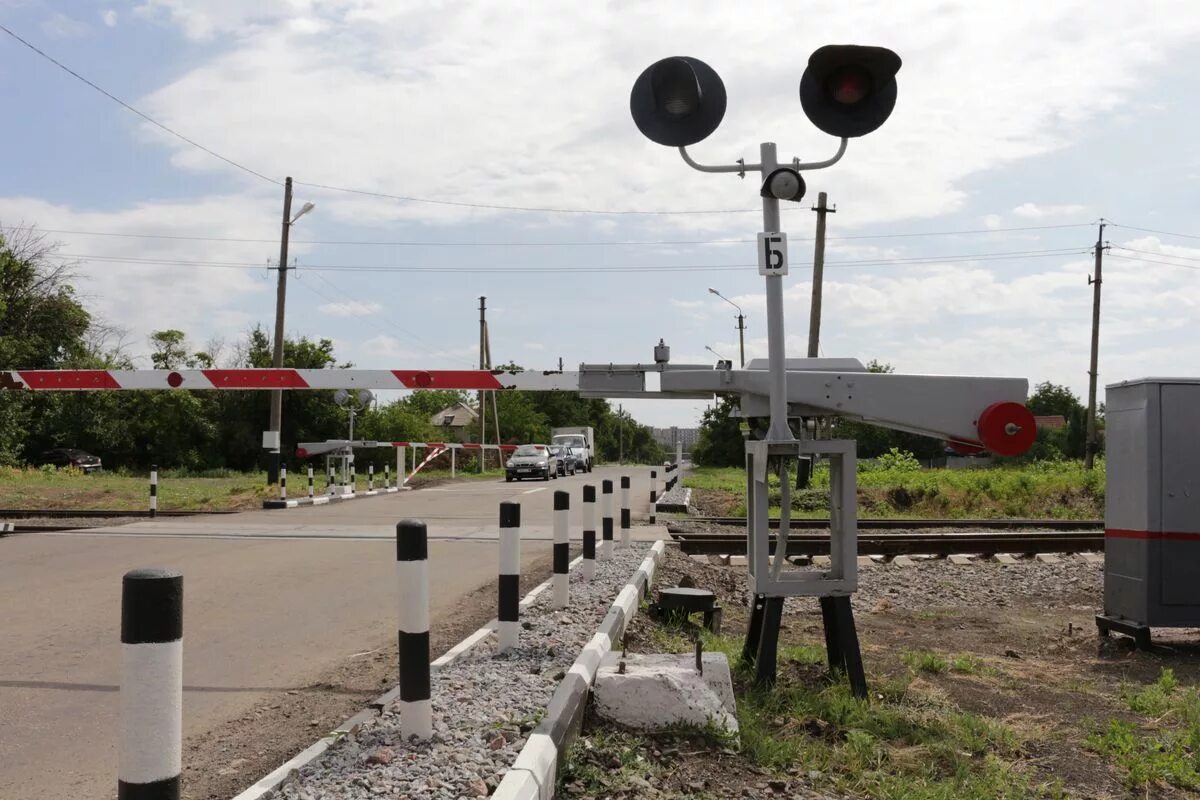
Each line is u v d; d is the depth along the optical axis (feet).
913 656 26.53
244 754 16.57
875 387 20.39
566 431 183.01
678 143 20.59
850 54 19.12
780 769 16.31
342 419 197.16
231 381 41.16
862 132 19.84
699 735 16.85
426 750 14.66
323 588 34.37
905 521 63.98
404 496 90.89
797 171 19.72
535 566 39.68
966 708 21.80
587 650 19.48
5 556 42.47
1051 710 21.90
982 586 41.14
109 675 21.88
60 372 42.37
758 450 19.94
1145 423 28.78
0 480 117.39
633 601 28.14
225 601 31.81
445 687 18.35
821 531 56.24
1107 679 25.39
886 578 42.75
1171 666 26.94
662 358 21.84
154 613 8.92
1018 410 19.97
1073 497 86.17
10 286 164.96
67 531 54.08
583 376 21.95
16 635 26.09
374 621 28.53
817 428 21.57
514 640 21.62
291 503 75.82
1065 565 45.42
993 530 62.23
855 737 17.67
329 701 19.86
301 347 199.21
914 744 18.54
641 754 15.81
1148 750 18.45
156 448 191.93
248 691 20.76
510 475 136.05
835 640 21.66
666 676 17.13
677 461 93.35
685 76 20.33
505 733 15.20
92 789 14.93
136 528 55.42
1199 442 28.78
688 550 48.29
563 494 27.68
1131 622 29.09
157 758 8.91
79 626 27.27
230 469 196.24
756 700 19.80
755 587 20.48
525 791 12.31
